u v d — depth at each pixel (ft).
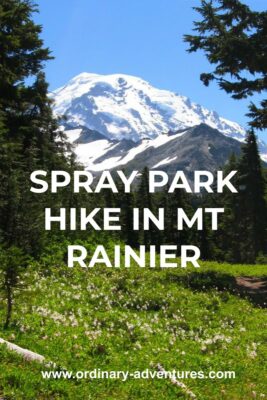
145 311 68.33
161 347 51.78
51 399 32.19
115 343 49.44
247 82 104.17
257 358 53.83
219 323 68.18
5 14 106.11
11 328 46.65
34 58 125.90
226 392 42.57
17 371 33.73
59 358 40.01
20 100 121.60
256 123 106.93
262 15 102.27
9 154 88.99
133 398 36.22
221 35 103.09
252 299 86.02
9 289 48.52
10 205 82.48
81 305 63.52
